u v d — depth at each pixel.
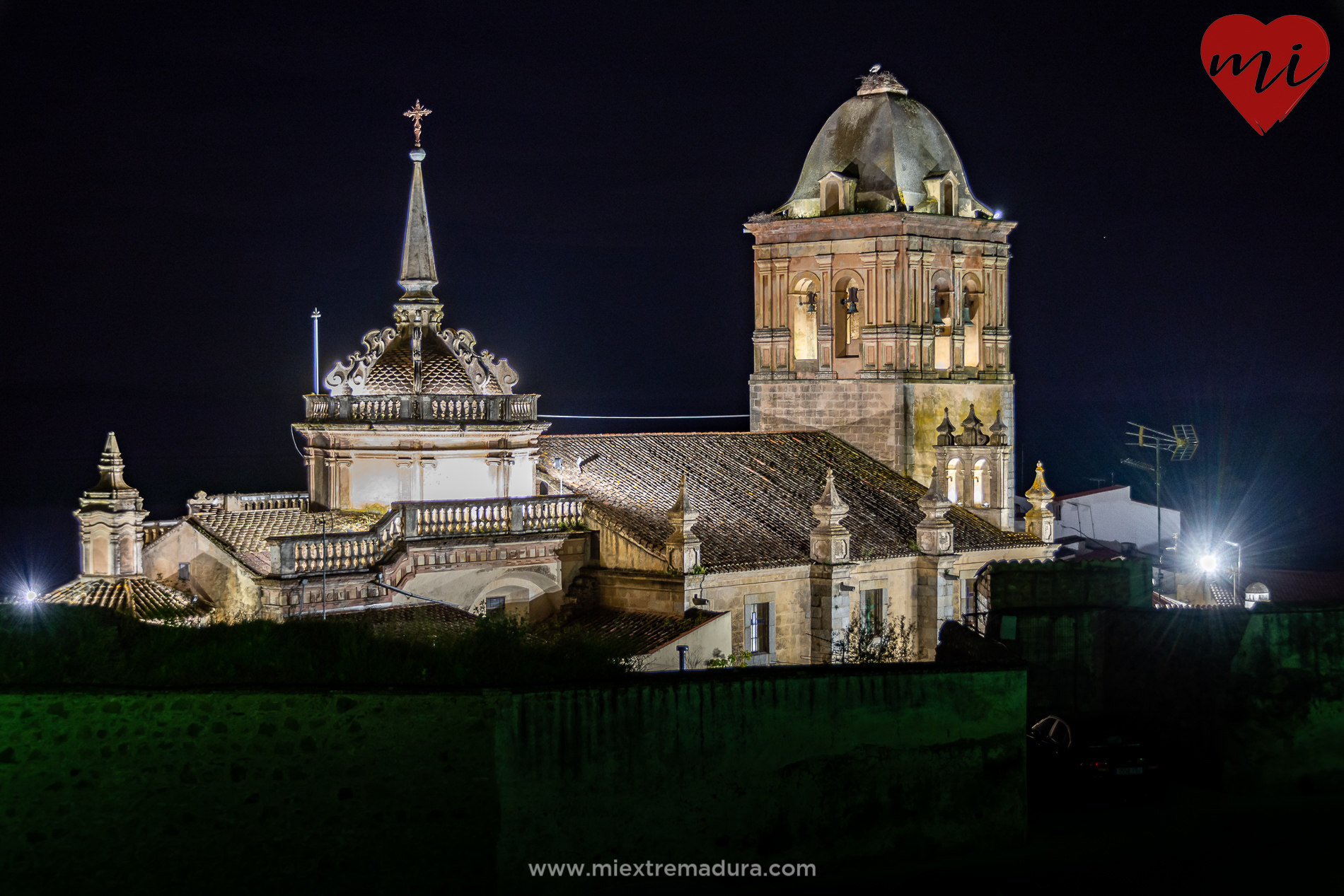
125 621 27.55
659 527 52.09
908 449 64.88
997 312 69.00
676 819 25.48
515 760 24.80
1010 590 35.44
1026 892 26.00
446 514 48.41
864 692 26.64
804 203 68.56
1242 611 31.78
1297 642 31.64
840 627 54.06
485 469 50.94
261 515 49.72
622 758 25.22
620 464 56.41
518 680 25.62
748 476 59.41
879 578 56.72
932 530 58.03
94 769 24.16
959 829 27.30
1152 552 80.69
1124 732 31.48
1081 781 30.91
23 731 24.09
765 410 68.62
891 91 68.19
